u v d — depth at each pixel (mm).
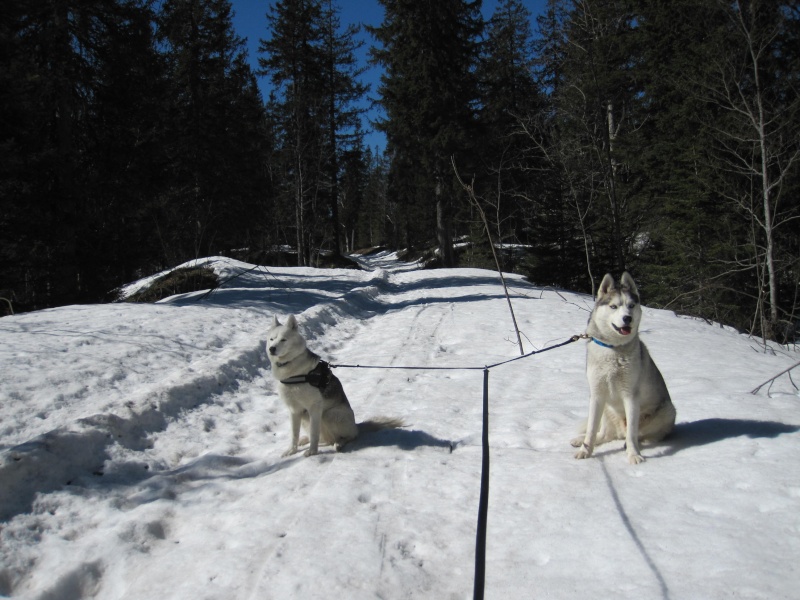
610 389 4480
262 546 3469
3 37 13711
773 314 14414
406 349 10094
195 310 12531
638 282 22125
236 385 7555
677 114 19922
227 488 4555
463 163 29688
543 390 7062
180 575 3270
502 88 32938
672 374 7227
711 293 17562
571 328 11734
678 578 2775
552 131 21422
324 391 5195
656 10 21141
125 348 8359
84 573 3377
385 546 3379
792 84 16219
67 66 16078
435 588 2975
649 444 4742
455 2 29828
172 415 6109
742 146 16891
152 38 18500
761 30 15734
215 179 31312
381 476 4484
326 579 3045
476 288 21031
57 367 7039
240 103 35844
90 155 17328
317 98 37281
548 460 4586
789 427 4652
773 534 3080
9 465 4230
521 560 3135
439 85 29562
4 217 14156
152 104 18719
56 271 15461
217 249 35906
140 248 17562
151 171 18656
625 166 24656
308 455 5105
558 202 23656
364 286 21047
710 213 18844
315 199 37312
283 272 25438
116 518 4043
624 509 3580
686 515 3412
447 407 6434
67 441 4797
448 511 3812
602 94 20984
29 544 3672
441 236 32969
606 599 2674
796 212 17188
